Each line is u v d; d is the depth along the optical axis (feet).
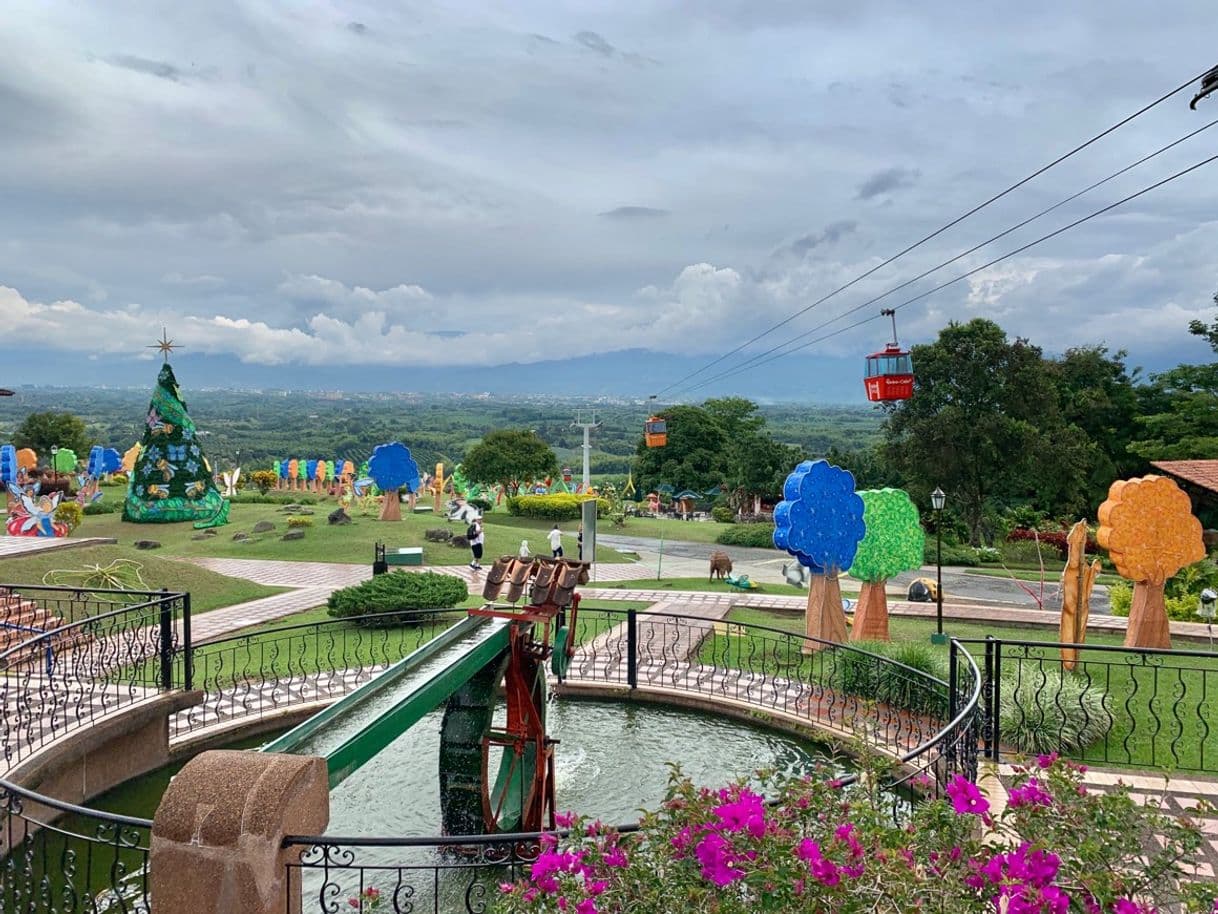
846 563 53.62
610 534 138.82
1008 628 63.87
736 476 210.18
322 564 91.61
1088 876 12.97
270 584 80.12
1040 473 131.03
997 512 147.13
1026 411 130.41
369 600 61.00
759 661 51.75
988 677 31.07
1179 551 50.55
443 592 62.28
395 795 34.12
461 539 102.06
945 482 134.41
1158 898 14.26
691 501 204.64
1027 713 34.22
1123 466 151.84
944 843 13.52
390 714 22.25
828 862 12.00
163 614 38.29
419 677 24.75
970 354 130.21
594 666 49.29
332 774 19.86
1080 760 32.94
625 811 33.09
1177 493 50.47
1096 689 41.45
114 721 33.96
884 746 36.06
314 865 15.85
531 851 28.53
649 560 110.93
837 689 44.34
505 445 170.50
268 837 14.90
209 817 15.02
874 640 51.08
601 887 13.07
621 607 70.64
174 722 40.16
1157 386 148.25
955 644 32.48
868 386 73.72
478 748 28.73
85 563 67.36
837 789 14.97
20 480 103.86
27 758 30.01
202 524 111.75
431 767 36.88
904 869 12.46
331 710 22.24
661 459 225.15
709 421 224.94
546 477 180.65
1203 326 142.20
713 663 50.01
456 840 15.71
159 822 15.19
